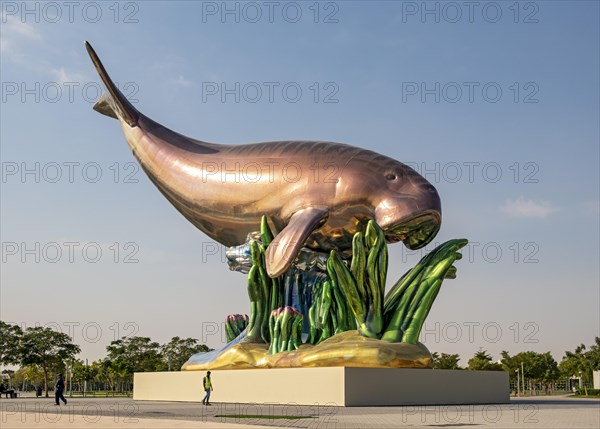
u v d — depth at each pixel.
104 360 75.38
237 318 32.97
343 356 26.00
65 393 69.56
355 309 27.50
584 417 19.69
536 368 87.50
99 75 34.72
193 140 34.88
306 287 30.89
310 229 28.09
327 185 29.39
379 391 25.03
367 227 27.48
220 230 32.75
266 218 30.53
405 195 28.62
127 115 35.25
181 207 33.72
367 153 30.28
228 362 29.95
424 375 26.34
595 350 81.69
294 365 27.30
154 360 75.25
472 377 28.20
